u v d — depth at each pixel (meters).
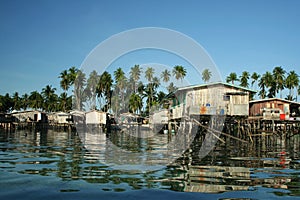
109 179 8.58
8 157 13.34
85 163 11.62
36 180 8.31
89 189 7.35
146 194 6.95
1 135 34.84
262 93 72.25
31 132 45.56
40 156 13.78
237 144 23.52
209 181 8.48
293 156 15.16
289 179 8.85
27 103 96.62
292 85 67.69
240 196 6.90
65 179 8.48
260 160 13.34
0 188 7.38
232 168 10.89
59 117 62.94
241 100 29.80
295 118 31.70
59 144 21.44
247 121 30.23
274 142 27.11
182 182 8.29
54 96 87.06
